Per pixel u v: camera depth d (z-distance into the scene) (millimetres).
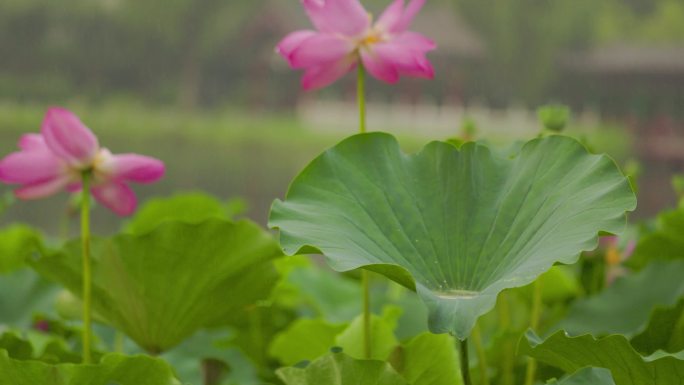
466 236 3475
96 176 3662
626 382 3340
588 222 3348
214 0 84812
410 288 3318
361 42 3699
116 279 3775
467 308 3260
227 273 3773
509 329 3908
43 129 3631
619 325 4082
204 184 74375
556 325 4137
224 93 89562
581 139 3852
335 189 3488
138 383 3404
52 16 84000
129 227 4727
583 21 86000
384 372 3332
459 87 84250
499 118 84625
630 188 3365
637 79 80938
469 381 3381
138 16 84062
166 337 3818
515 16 85500
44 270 3812
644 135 78500
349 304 4574
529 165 3498
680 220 4320
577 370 3326
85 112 87812
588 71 83188
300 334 4035
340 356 3346
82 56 85938
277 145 83188
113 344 4363
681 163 76375
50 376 3379
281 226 3404
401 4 3703
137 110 87375
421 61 3680
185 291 3779
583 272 4461
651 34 97375
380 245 3443
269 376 4207
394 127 81875
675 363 3271
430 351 3553
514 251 3428
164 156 81250
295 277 4566
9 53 85188
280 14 81125
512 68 85312
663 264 4121
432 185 3521
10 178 3643
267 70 86375
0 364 3379
